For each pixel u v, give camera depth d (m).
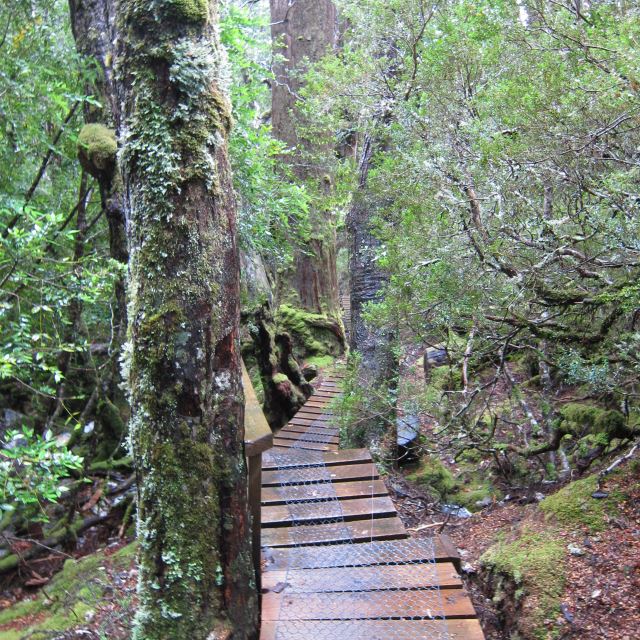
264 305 8.17
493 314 4.43
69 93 6.00
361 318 6.36
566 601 3.68
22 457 3.89
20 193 6.42
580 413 5.12
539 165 3.56
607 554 3.91
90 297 5.04
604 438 4.84
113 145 5.54
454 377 5.32
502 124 3.91
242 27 6.44
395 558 3.82
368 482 5.10
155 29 2.78
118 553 5.46
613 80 3.16
